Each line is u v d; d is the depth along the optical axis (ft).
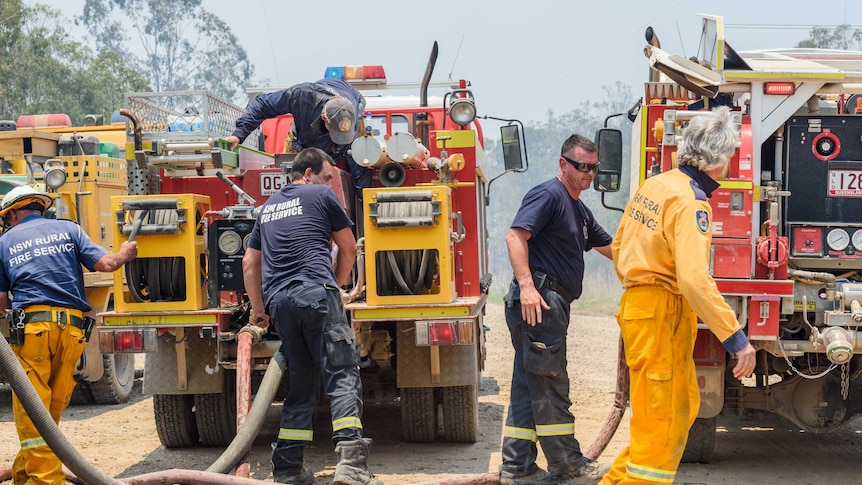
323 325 19.19
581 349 47.26
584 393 33.76
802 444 25.14
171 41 234.58
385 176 24.34
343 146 24.66
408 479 21.27
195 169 24.44
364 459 18.85
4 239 19.25
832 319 20.12
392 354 24.06
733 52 21.07
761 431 27.04
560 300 18.15
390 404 32.91
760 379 24.21
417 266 22.16
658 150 23.08
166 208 21.99
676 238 15.07
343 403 18.88
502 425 28.17
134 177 23.88
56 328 18.85
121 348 22.04
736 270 20.24
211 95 24.40
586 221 18.93
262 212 20.30
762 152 23.12
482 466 22.57
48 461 18.26
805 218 22.18
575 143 18.29
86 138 34.35
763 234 21.17
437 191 21.88
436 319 21.74
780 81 21.01
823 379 22.35
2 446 26.45
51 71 150.92
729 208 20.29
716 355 21.02
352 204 24.99
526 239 17.93
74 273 19.44
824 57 26.48
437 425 25.40
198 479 17.63
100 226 32.19
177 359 23.31
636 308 15.66
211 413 24.26
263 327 21.03
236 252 22.25
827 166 22.16
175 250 22.02
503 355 46.21
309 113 24.21
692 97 24.84
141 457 24.31
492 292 111.55
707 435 22.04
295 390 19.81
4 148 33.04
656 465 15.43
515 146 27.78
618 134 24.80
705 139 15.65
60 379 19.35
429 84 34.12
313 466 22.90
